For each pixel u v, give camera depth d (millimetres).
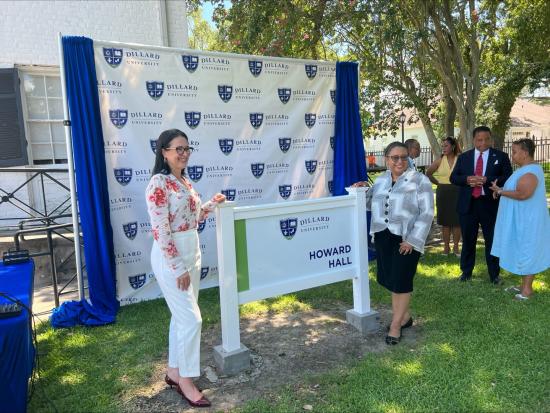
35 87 6766
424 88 11234
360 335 4000
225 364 3357
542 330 3797
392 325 3832
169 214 2848
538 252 4488
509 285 5086
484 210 5129
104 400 3023
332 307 4754
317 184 5930
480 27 8750
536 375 3117
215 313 4598
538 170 4477
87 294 5328
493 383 3055
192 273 2988
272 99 5453
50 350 3775
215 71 5027
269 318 4480
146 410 2926
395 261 3676
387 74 10852
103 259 4477
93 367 3475
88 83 4309
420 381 3113
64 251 6004
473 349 3529
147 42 7223
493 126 12953
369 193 4133
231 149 5227
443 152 6293
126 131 4594
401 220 3629
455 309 4383
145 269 4871
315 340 3928
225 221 3357
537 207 4461
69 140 4320
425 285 5172
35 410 2914
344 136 5973
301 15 7422
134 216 4730
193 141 4984
